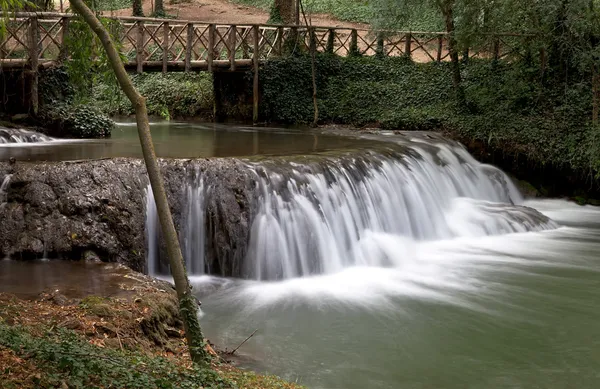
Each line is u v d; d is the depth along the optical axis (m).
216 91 25.23
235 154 14.27
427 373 8.20
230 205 11.54
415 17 24.88
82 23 7.24
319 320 9.79
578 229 16.08
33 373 5.21
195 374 6.06
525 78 21.14
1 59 16.30
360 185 13.66
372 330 9.49
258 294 10.76
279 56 24.62
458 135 20.34
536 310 10.52
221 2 38.88
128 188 11.02
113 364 5.72
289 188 12.20
